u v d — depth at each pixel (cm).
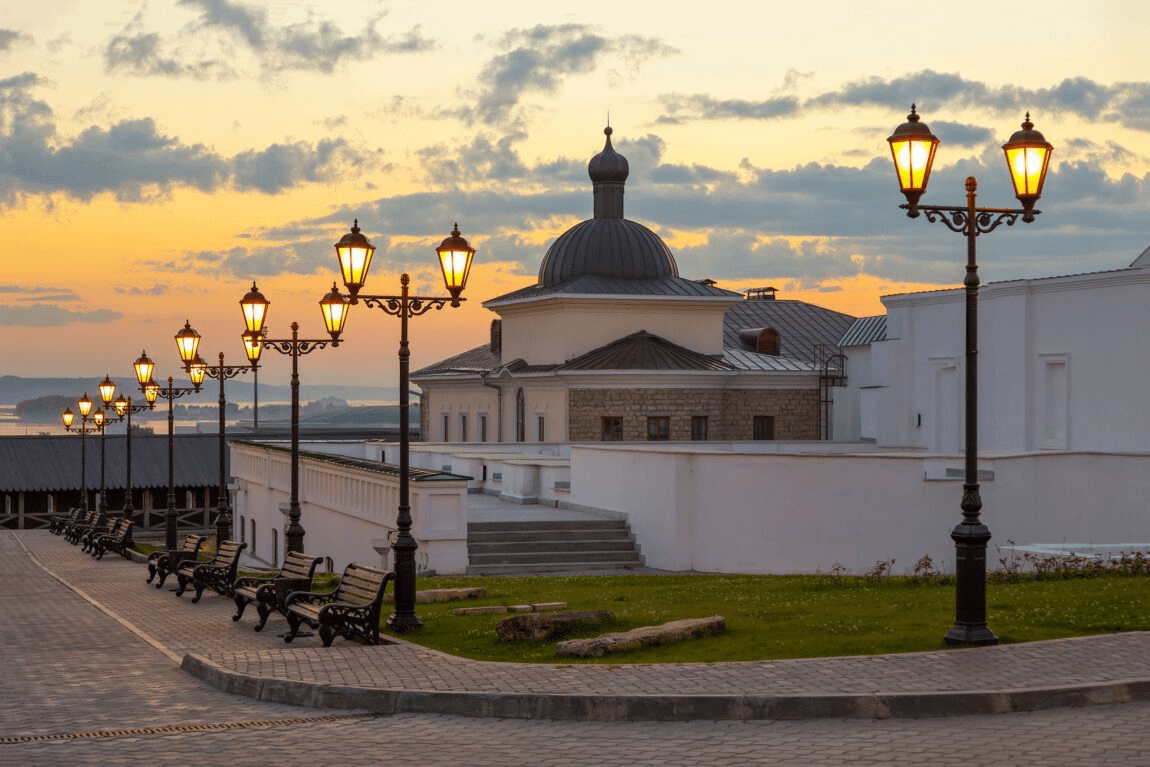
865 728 1038
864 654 1273
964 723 1047
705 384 5166
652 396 5112
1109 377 3198
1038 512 2577
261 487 4272
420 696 1142
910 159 1317
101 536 3600
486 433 5728
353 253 1625
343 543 3188
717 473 2661
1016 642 1330
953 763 926
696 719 1083
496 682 1185
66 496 6016
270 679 1230
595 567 2712
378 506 2853
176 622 1892
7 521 5869
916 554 2527
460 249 1656
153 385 3578
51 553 3762
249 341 2508
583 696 1101
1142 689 1120
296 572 1700
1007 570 2123
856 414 5562
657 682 1155
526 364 5600
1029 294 3412
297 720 1123
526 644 1434
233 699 1229
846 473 2561
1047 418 3384
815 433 5534
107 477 5972
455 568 2572
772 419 5472
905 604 1620
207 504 6234
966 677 1146
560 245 5675
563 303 5316
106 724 1123
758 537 2612
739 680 1154
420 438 6450
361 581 1556
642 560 2794
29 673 1416
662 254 5666
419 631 1566
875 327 5594
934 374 3778
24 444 6028
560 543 2773
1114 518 2616
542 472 3412
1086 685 1107
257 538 4350
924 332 3834
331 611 1502
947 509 2527
